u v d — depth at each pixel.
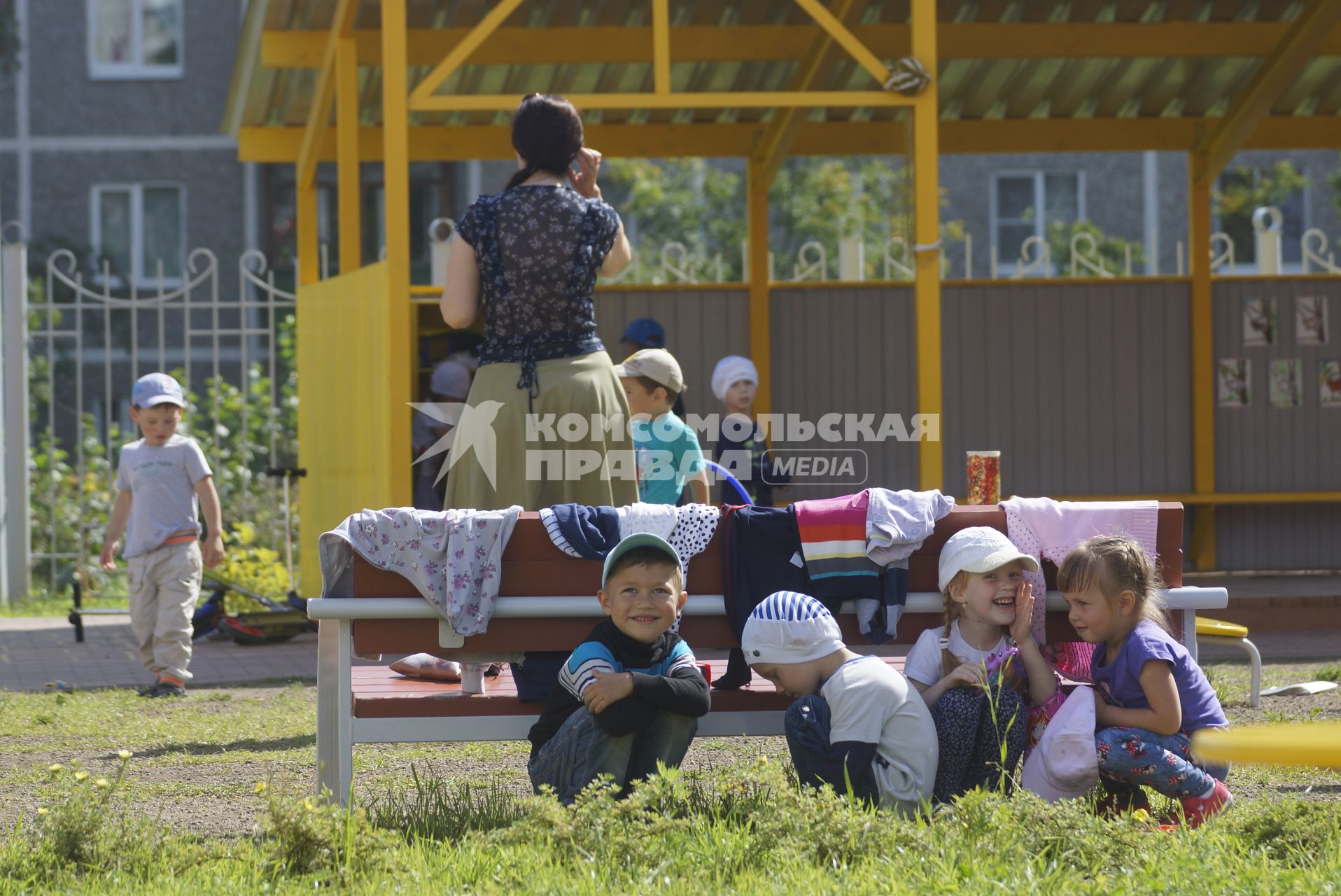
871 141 34.81
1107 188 73.12
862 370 35.28
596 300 34.69
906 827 10.34
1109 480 35.81
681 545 12.31
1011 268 73.00
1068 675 12.98
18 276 36.50
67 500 38.91
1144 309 35.94
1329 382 36.09
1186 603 12.59
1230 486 36.00
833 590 12.23
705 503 17.11
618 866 9.83
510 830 10.79
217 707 20.34
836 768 11.58
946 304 35.69
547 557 12.19
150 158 67.44
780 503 34.97
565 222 13.69
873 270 65.69
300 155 33.44
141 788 14.52
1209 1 30.52
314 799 11.34
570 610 12.03
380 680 13.95
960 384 35.66
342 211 27.30
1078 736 11.76
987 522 12.54
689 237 68.06
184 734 17.97
